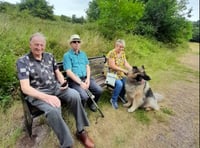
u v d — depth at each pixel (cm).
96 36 736
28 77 219
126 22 987
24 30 552
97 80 377
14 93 312
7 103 293
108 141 271
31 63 223
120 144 270
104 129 296
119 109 362
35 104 218
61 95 240
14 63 339
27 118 236
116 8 923
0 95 292
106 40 805
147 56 898
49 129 262
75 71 307
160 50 1230
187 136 320
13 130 248
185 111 414
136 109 373
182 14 1619
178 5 1584
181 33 1730
